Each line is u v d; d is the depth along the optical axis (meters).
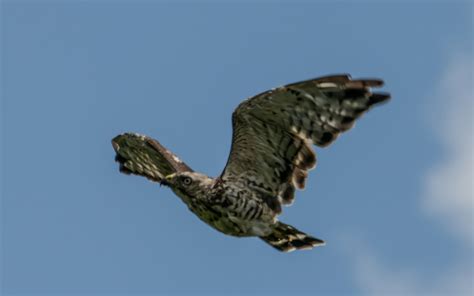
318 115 17.73
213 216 19.42
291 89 17.52
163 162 21.47
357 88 17.23
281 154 18.47
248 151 18.69
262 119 18.14
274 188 18.86
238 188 19.05
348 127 17.62
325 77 17.25
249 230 19.31
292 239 19.89
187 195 19.52
